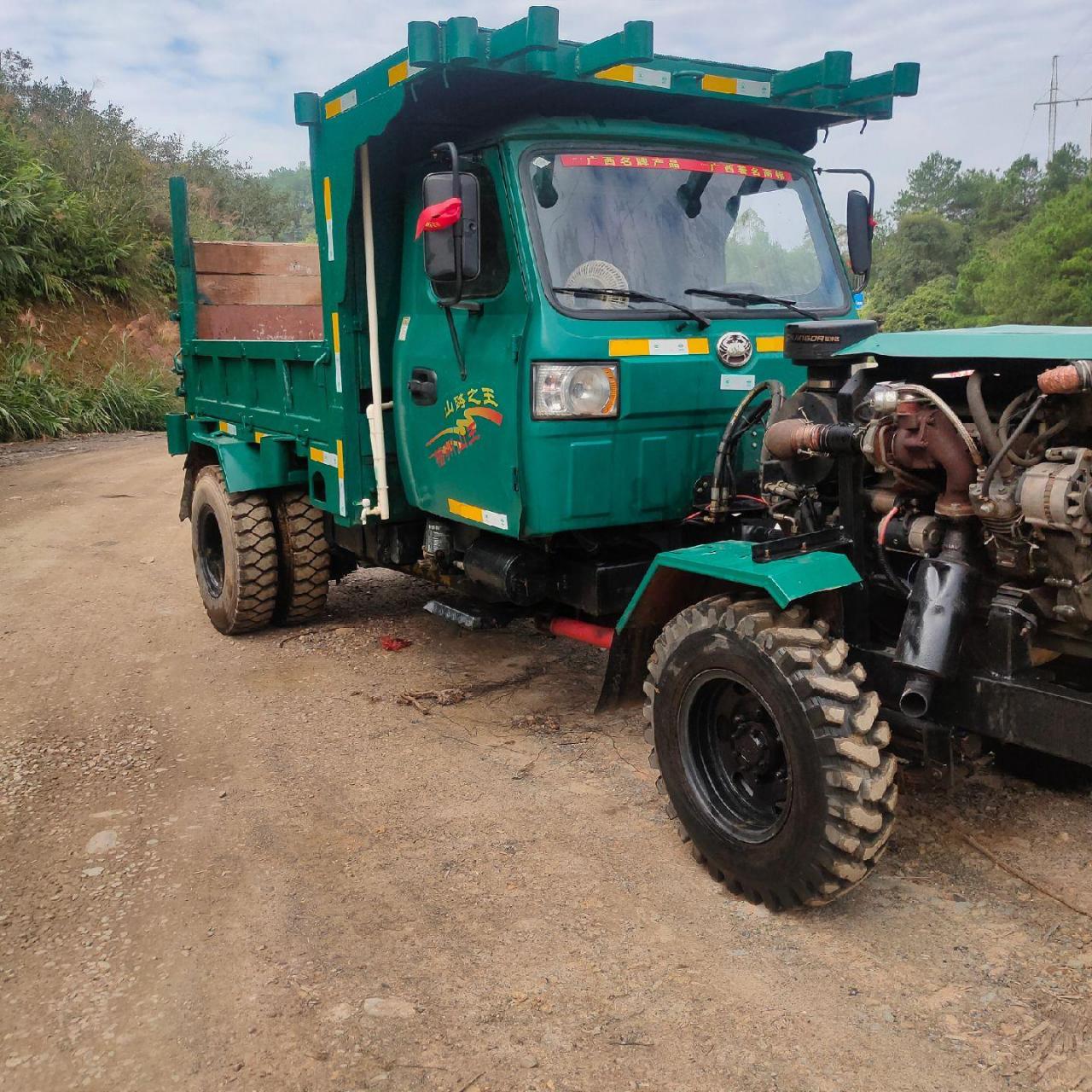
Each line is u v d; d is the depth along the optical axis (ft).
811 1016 9.33
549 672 18.97
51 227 66.69
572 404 13.74
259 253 26.84
